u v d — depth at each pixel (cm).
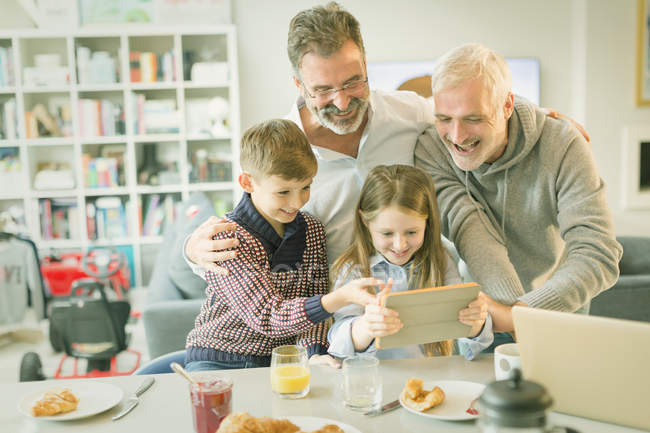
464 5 525
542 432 65
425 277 157
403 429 102
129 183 500
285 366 116
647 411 92
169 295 283
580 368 97
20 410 109
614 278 147
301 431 93
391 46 525
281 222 155
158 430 104
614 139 518
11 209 499
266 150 141
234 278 144
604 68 511
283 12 519
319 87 150
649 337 89
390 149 176
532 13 529
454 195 167
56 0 484
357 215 160
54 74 488
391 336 119
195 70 493
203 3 498
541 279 176
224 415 101
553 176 157
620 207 523
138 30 484
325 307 130
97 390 120
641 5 505
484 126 143
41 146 516
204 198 392
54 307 323
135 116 494
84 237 499
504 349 119
